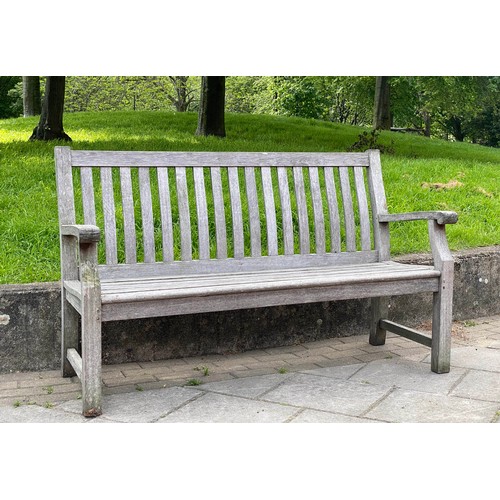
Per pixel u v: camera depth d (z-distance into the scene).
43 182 6.30
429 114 28.59
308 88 27.41
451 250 5.41
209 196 6.08
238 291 3.44
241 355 4.36
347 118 33.84
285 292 3.59
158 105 31.73
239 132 12.91
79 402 3.45
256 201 4.18
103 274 3.76
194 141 10.38
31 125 13.93
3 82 27.55
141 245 5.07
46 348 3.97
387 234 4.47
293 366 4.11
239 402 3.46
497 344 4.61
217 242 4.06
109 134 11.44
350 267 4.21
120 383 3.77
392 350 4.46
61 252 3.77
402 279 3.84
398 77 19.17
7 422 3.16
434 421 3.20
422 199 6.81
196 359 4.26
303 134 13.04
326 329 4.73
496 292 5.45
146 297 3.24
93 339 3.20
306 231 4.30
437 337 3.96
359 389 3.68
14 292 3.87
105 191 3.82
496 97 22.31
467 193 7.19
